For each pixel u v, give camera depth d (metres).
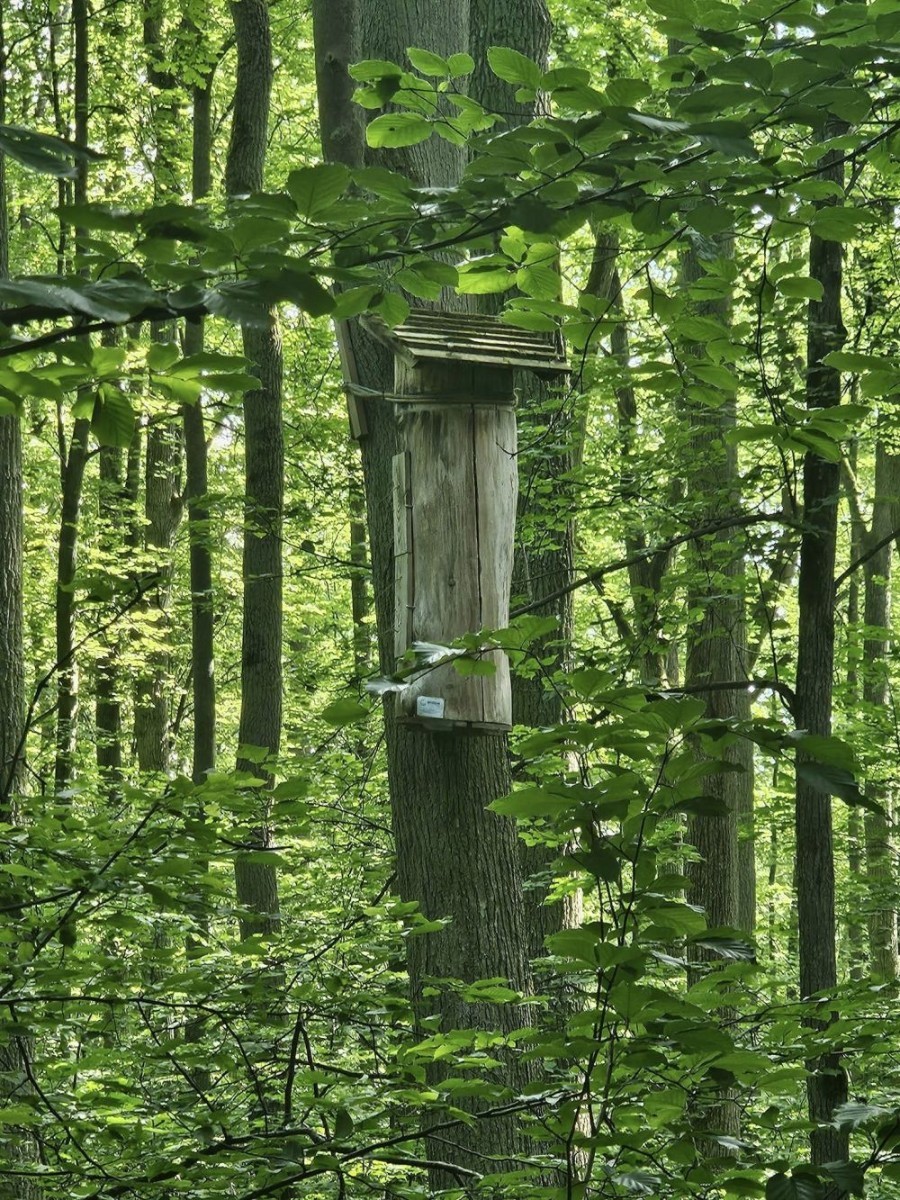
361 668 15.09
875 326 14.30
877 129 7.05
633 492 13.26
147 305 2.82
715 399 5.35
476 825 8.60
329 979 6.05
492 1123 7.69
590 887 10.38
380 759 16.42
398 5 9.80
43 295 2.58
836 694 16.17
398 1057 5.55
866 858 18.02
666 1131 4.34
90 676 26.48
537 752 3.67
